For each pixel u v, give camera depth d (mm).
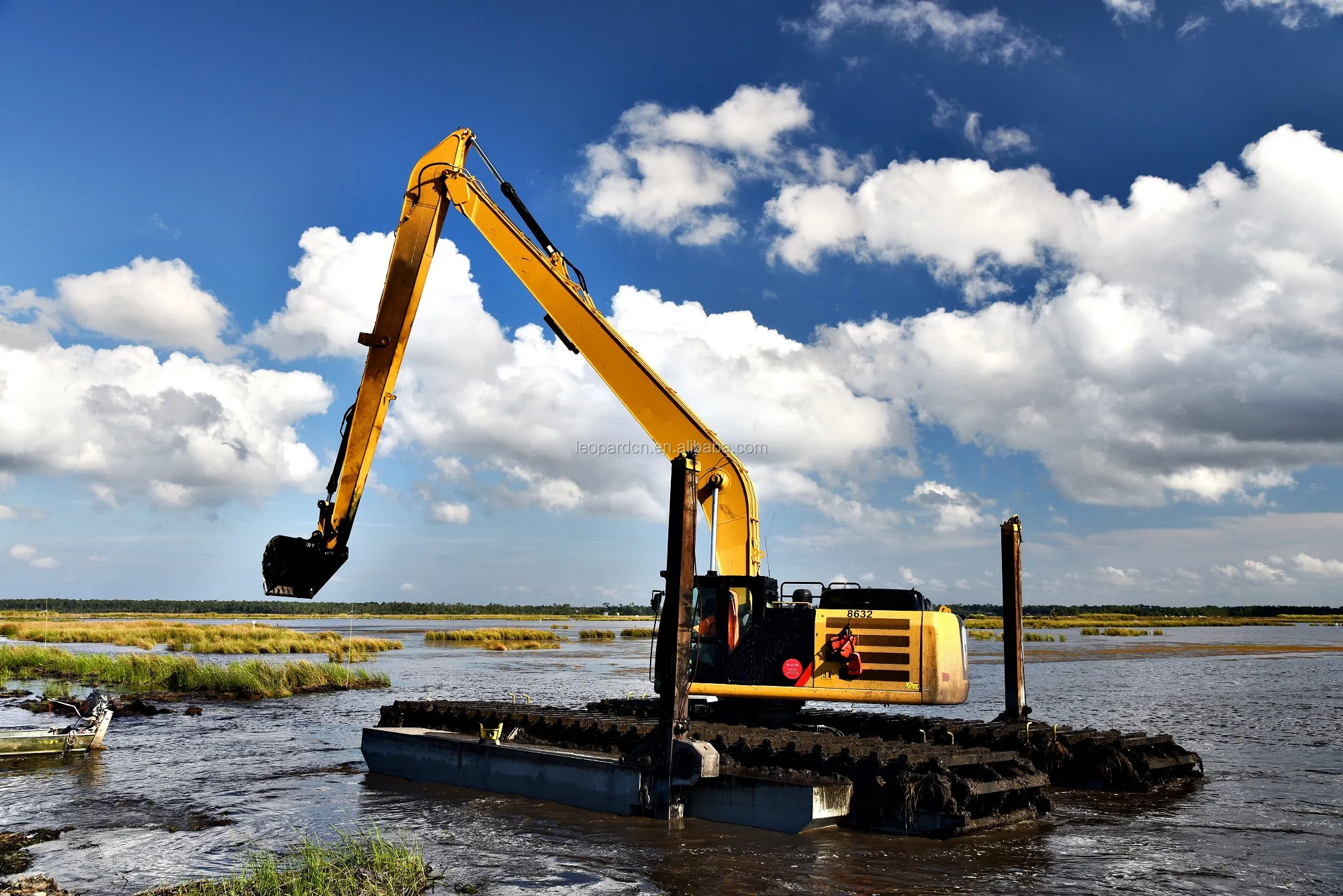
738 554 15406
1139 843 10555
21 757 16016
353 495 14758
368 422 14945
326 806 12281
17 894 8188
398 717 15539
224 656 41375
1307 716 22188
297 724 20766
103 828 11148
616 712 16109
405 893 8414
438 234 15828
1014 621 14938
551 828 11000
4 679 29328
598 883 8844
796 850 10031
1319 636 77812
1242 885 8977
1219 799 13078
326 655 43875
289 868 9164
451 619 178125
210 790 13383
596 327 16094
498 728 13531
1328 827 11375
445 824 11195
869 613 12914
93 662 31766
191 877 9102
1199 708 23844
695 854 9820
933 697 12438
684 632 11523
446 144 16047
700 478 15641
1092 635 78562
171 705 24453
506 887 8688
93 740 16781
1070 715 22438
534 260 16141
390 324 15188
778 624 13156
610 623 144875
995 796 11336
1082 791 13633
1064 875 9266
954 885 8859
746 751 11656
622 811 11562
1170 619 146500
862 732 13648
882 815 10977
